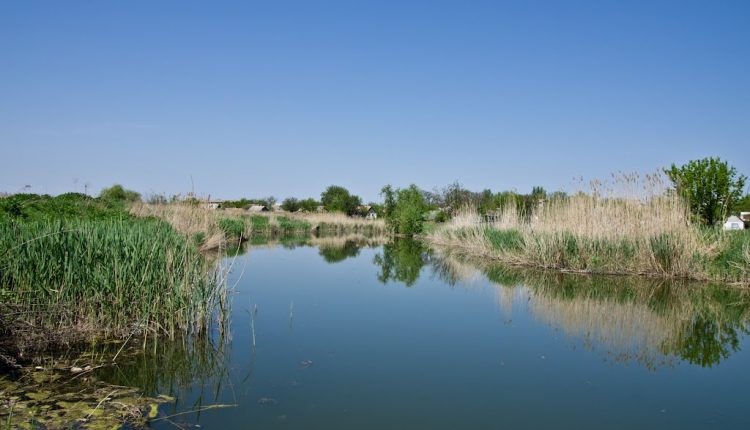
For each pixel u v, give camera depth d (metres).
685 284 14.96
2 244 8.01
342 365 7.58
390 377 7.11
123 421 5.23
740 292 13.79
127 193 35.53
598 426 5.64
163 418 5.52
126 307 8.51
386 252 26.52
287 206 73.12
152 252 8.86
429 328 9.91
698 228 17.05
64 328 7.72
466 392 6.60
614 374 7.37
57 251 8.12
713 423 5.75
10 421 4.99
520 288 14.67
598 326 10.19
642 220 17.52
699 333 9.68
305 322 10.16
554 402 6.31
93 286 8.21
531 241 19.73
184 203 24.47
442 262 21.48
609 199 18.77
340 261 21.69
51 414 5.27
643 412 6.04
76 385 6.24
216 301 9.54
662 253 16.25
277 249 27.14
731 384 7.00
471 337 9.28
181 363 7.42
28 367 6.77
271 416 5.70
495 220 28.31
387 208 47.19
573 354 8.32
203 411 5.77
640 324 10.36
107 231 9.42
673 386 6.91
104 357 7.40
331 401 6.20
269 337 8.98
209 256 20.44
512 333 9.59
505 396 6.48
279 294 13.22
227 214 36.88
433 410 6.00
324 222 51.69
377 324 10.16
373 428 5.46
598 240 17.81
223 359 7.68
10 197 19.12
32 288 7.74
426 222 47.25
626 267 16.86
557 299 12.99
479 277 16.88
